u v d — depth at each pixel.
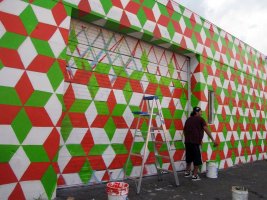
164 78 6.71
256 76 10.45
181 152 6.98
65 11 4.49
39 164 4.05
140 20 5.75
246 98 9.62
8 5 3.92
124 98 5.75
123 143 5.68
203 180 6.19
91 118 5.16
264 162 9.69
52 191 4.16
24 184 3.90
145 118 6.15
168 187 5.37
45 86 4.18
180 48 6.81
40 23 4.20
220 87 8.12
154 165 6.33
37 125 4.06
